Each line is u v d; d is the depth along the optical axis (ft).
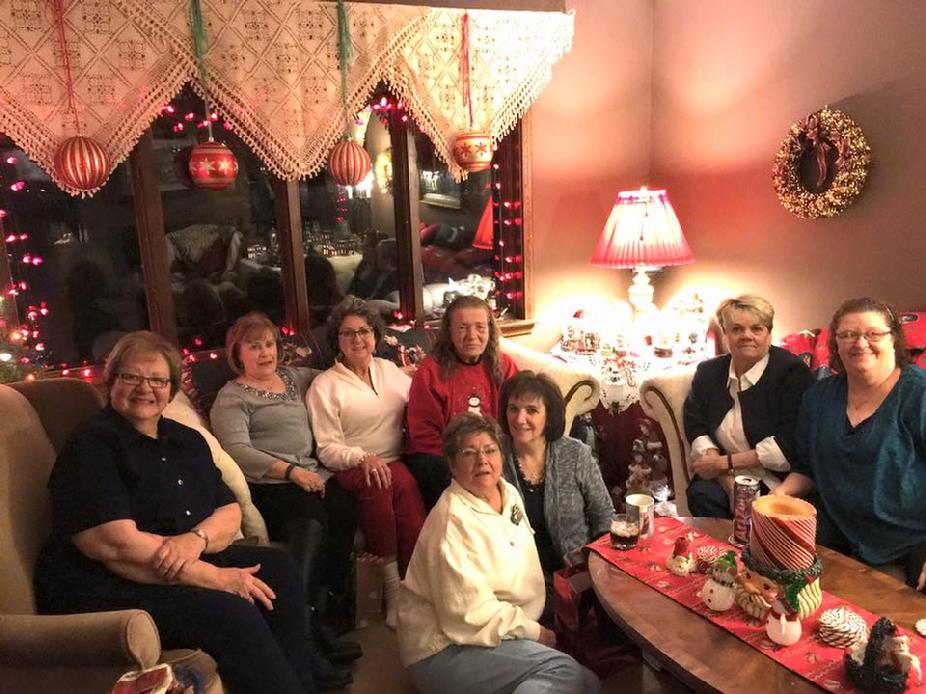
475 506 6.57
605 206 13.28
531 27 11.41
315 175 10.68
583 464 7.47
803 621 5.33
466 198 12.30
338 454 8.87
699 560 6.11
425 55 10.73
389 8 10.34
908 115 9.68
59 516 6.07
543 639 6.56
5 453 6.28
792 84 10.99
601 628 6.58
